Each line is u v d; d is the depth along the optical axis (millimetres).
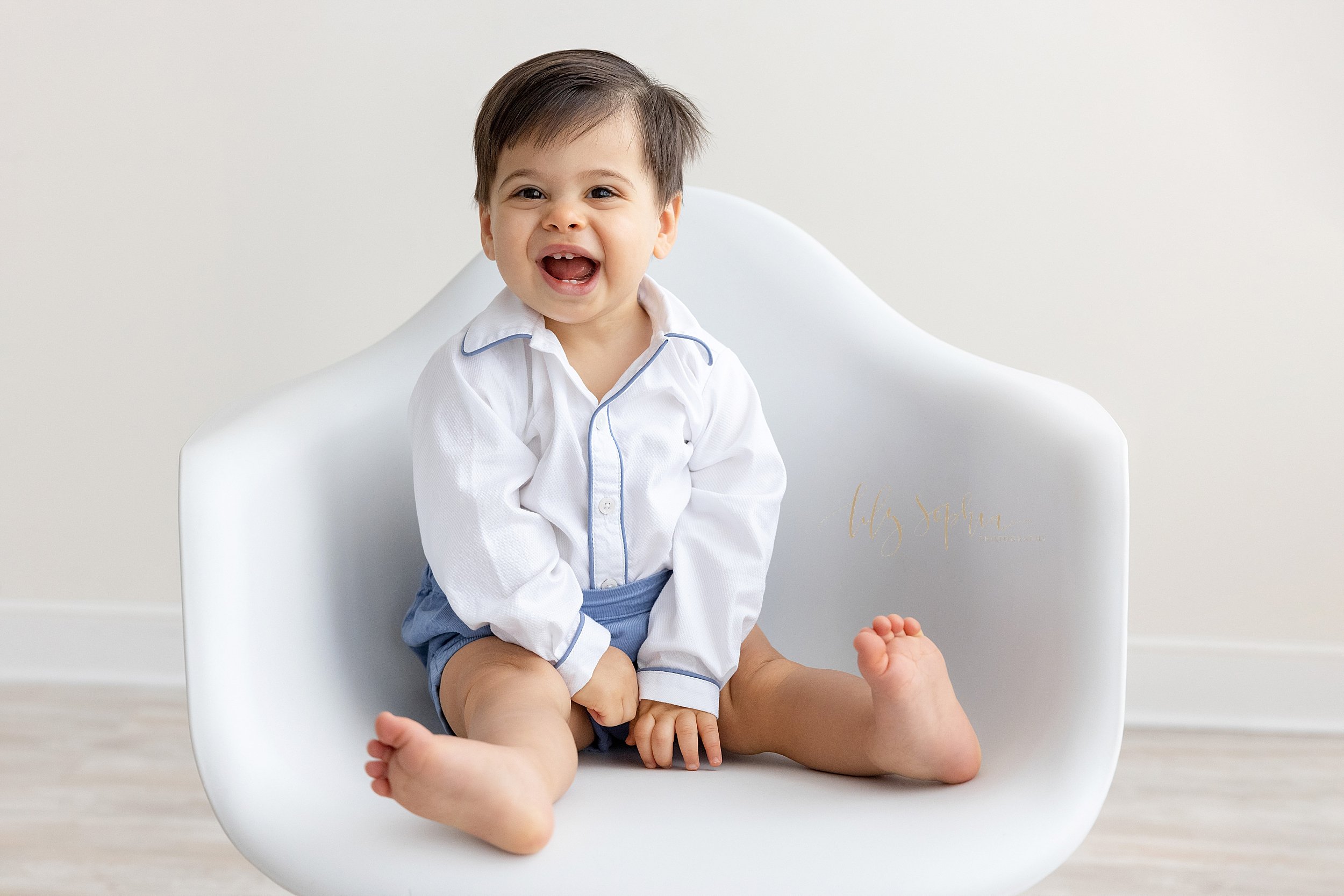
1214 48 1608
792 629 948
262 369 1740
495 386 845
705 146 1425
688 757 765
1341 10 1584
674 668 804
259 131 1687
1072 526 756
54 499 1779
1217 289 1663
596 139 793
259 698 694
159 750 1566
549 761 630
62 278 1731
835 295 998
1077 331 1685
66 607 1793
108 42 1674
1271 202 1639
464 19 1648
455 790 563
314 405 865
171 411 1758
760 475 877
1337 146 1615
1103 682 710
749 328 1009
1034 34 1621
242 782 641
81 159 1703
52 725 1636
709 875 566
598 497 841
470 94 1663
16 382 1755
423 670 896
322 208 1699
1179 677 1724
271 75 1673
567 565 810
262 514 757
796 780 720
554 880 563
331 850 591
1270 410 1681
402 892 566
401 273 1708
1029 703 739
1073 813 639
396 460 926
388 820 618
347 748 722
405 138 1679
